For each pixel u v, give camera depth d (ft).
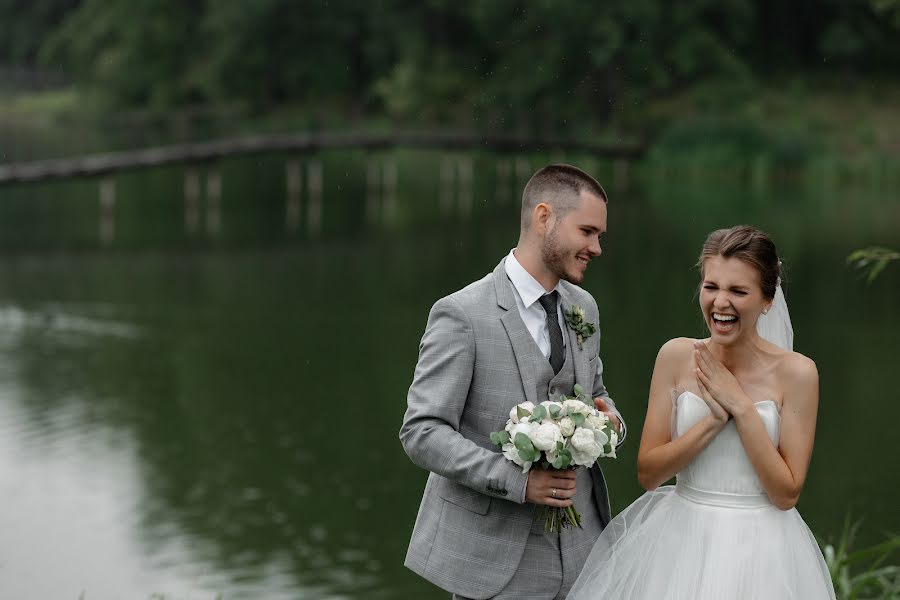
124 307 61.77
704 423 11.21
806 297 61.36
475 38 160.97
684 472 11.62
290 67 176.04
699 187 118.73
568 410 10.64
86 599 26.78
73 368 49.21
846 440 38.29
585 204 11.05
